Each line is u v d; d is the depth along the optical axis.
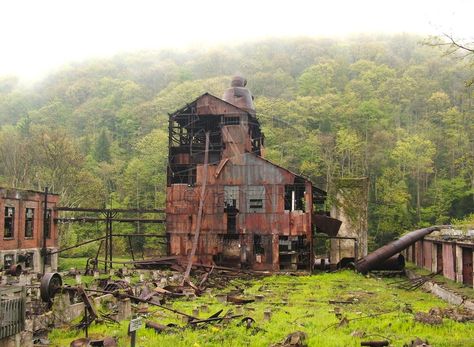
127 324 19.06
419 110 97.94
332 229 42.66
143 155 86.44
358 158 82.44
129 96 117.88
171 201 42.84
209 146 46.44
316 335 16.62
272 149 84.38
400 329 17.89
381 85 102.12
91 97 123.31
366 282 35.41
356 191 48.06
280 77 116.75
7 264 36.72
